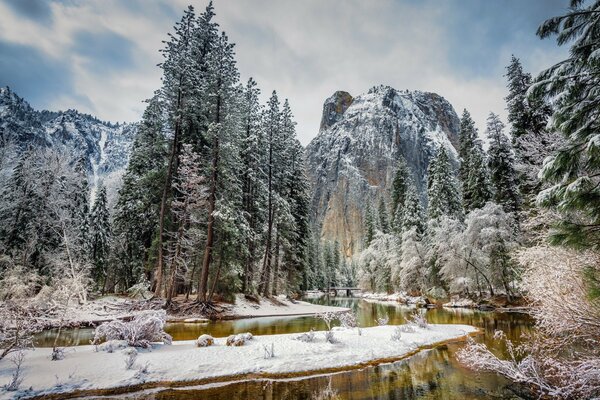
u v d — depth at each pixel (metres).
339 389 8.80
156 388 8.50
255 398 8.09
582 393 6.86
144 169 28.11
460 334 16.14
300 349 12.07
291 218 35.12
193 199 22.94
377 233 61.41
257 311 27.31
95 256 33.22
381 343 13.57
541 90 5.97
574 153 5.27
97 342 13.16
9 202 25.67
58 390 7.86
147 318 12.45
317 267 80.75
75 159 33.84
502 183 31.91
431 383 9.28
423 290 41.88
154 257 24.70
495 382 9.30
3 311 9.88
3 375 8.32
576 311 7.02
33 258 25.41
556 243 5.67
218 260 25.86
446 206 42.22
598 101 5.31
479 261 32.81
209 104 25.23
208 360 10.45
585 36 5.53
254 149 32.88
